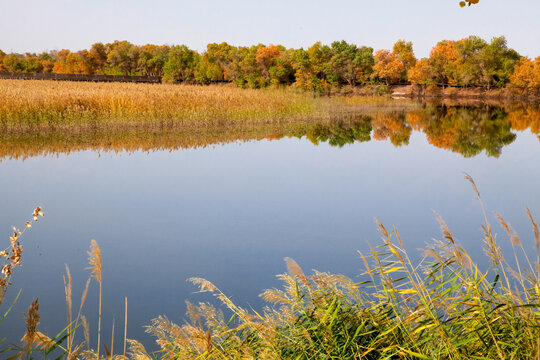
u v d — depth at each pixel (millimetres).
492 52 89000
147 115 26984
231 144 21484
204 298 5820
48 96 25891
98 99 27031
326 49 98438
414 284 2922
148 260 7266
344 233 8617
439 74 97250
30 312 2035
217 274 6680
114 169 14969
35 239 8195
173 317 5277
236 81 102375
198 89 45406
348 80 99250
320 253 7547
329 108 48344
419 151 20812
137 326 5109
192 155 18078
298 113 37094
